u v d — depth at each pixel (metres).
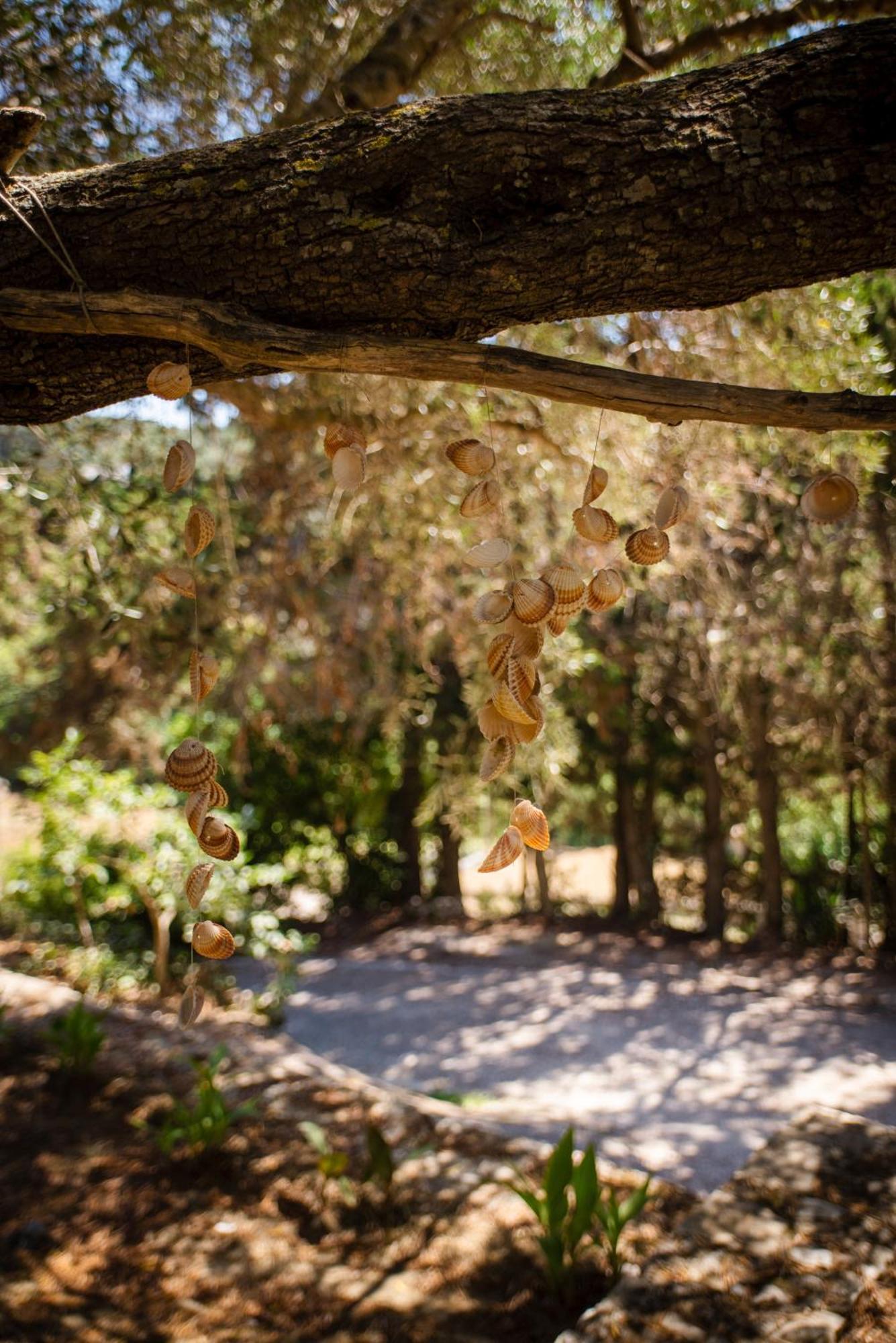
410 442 5.27
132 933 9.88
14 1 3.97
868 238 1.61
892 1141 4.70
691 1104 7.68
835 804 13.70
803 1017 9.91
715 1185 5.48
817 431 1.59
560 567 1.65
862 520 9.16
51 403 1.83
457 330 1.72
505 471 5.38
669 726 13.46
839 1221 3.96
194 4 4.50
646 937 13.46
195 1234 4.35
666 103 1.62
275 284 1.65
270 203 1.62
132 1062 6.25
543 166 1.60
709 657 10.80
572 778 14.03
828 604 9.99
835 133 1.57
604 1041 9.41
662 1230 4.42
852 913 12.72
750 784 13.45
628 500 5.35
